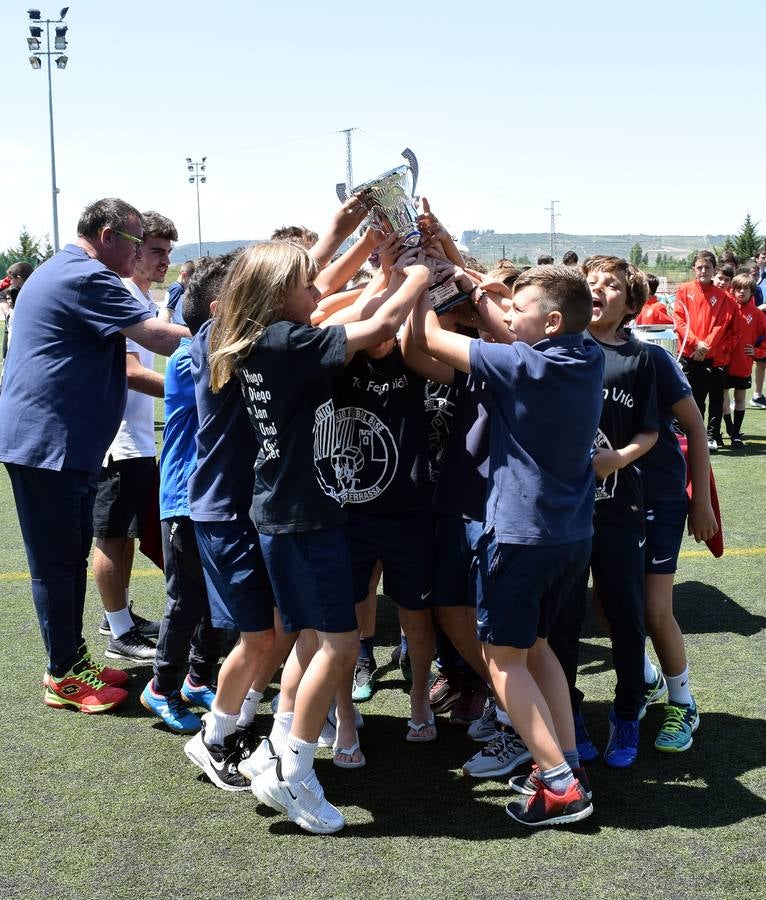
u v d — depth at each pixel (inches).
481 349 108.0
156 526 158.2
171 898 96.8
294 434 105.5
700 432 134.6
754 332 386.0
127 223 143.2
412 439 126.7
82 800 117.8
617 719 128.1
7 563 229.5
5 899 96.5
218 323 109.2
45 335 139.9
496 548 108.9
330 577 107.5
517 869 101.3
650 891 96.7
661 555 131.6
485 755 124.8
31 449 138.4
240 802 117.7
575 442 107.7
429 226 118.6
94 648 174.1
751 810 113.4
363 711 147.6
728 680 153.1
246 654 119.6
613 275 124.6
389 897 96.5
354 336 104.2
